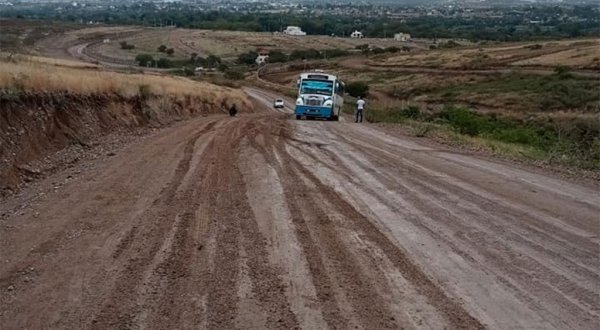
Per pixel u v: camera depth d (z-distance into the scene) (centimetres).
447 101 7862
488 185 1375
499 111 6706
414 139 2425
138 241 896
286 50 16200
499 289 730
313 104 3928
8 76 1619
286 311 658
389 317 645
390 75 10956
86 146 1819
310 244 890
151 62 11750
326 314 651
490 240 929
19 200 1150
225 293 706
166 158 1658
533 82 8488
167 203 1124
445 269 795
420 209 1112
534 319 647
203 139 2111
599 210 1156
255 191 1235
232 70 12225
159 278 752
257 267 792
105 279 748
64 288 721
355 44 18162
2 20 13750
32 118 1587
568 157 1905
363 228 977
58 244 881
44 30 13662
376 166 1589
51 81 1898
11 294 707
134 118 2527
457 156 1897
